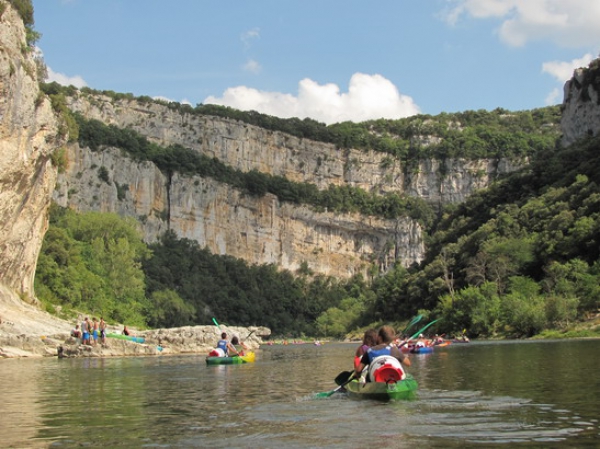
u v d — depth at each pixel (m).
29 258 66.81
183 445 10.31
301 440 10.45
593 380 17.94
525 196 118.06
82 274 86.81
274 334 180.25
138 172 185.50
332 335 159.62
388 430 11.09
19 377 24.64
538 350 37.84
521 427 11.04
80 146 174.38
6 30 55.38
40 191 64.62
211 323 167.50
